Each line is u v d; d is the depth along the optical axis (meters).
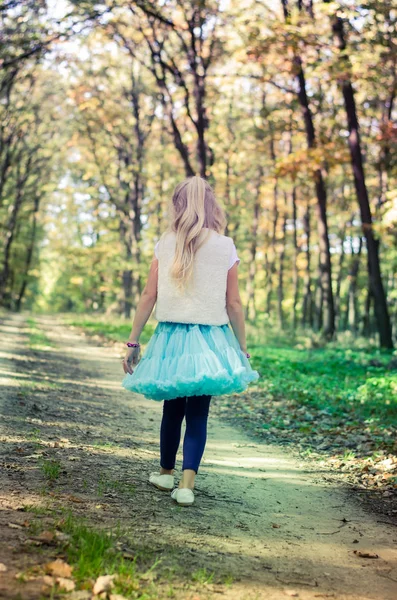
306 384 11.38
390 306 43.06
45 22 21.08
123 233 41.88
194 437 3.83
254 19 18.72
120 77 35.62
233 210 37.19
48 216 55.50
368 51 16.86
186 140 27.66
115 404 8.51
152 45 25.97
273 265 44.44
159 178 39.75
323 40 18.03
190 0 22.62
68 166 43.16
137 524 3.29
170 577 2.64
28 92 36.50
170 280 3.78
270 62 20.03
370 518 4.11
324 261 23.34
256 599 2.52
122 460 4.89
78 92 35.53
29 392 8.17
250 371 3.86
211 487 4.45
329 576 2.95
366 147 27.31
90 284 56.66
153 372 3.70
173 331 3.80
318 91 25.75
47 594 2.27
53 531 2.89
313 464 5.79
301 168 20.91
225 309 3.88
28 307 83.31
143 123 37.94
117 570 2.59
